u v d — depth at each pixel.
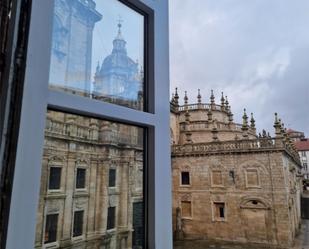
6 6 1.06
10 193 0.96
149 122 1.67
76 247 1.37
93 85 1.49
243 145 25.05
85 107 1.32
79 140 1.43
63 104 1.21
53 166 1.27
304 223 33.38
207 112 36.59
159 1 1.91
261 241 22.59
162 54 1.87
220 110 37.28
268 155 23.72
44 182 1.22
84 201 1.46
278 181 22.89
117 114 1.49
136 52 1.78
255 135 36.88
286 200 22.33
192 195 26.58
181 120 36.97
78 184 1.43
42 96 1.12
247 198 23.92
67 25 1.38
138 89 1.75
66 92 1.27
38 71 1.11
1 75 1.02
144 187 1.64
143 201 1.62
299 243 23.02
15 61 1.04
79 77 1.41
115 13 1.69
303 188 47.72
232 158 25.36
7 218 0.94
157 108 1.75
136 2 1.76
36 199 1.03
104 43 1.60
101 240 1.50
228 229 24.19
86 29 1.50
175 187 27.64
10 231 0.94
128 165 1.66
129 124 1.63
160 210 1.62
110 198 1.59
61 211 1.31
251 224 23.38
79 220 1.42
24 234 0.97
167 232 1.64
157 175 1.65
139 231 1.59
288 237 21.62
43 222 1.20
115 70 1.64
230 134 34.66
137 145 1.69
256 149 24.14
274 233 22.23
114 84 1.61
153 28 1.83
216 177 25.84
